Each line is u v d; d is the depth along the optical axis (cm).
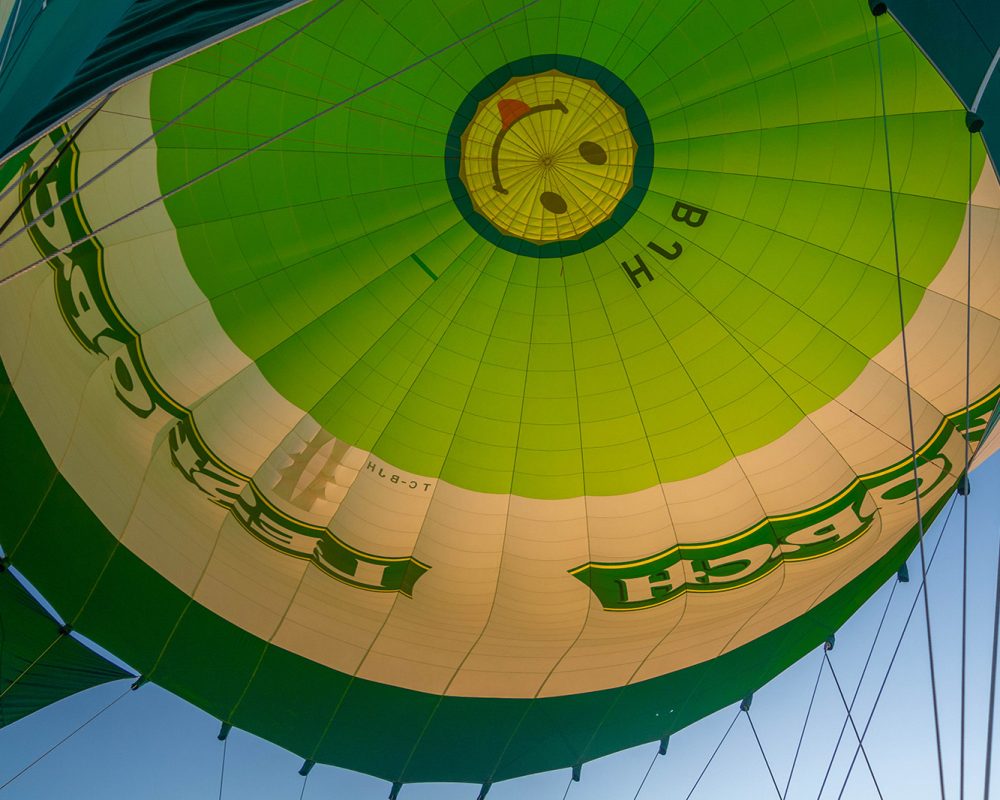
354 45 956
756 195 1027
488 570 1082
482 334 1092
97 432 970
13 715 960
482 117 1021
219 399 1036
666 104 1008
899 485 1042
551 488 1095
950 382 1006
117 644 1025
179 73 927
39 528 955
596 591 1084
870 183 993
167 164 970
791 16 934
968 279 916
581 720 1120
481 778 1118
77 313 943
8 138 402
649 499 1093
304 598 1052
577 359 1098
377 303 1072
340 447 1069
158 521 1009
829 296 1045
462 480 1089
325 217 1036
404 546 1070
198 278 1016
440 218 1059
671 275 1073
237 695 1070
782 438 1078
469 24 966
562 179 1047
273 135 982
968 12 498
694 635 1098
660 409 1095
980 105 503
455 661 1081
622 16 967
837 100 965
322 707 1079
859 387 1052
